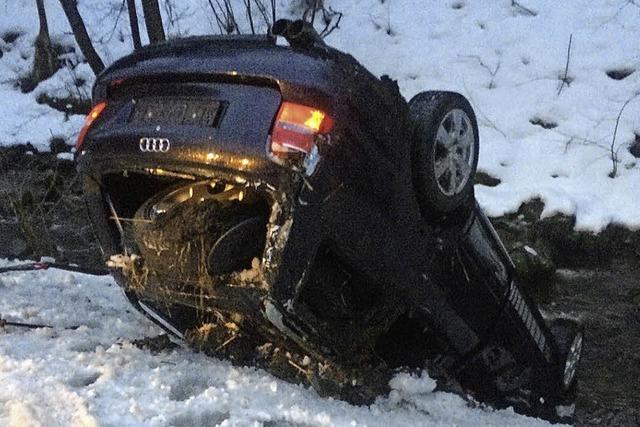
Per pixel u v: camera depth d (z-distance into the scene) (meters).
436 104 4.95
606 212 9.88
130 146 4.45
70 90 14.48
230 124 4.27
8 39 15.98
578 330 6.79
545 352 6.26
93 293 7.07
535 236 9.88
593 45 12.41
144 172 4.47
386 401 5.02
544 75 12.22
